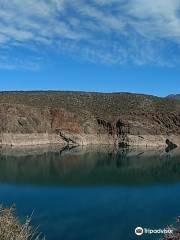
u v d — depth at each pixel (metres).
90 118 169.25
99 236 36.25
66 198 53.00
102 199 52.97
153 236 35.94
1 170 78.25
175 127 171.00
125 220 41.84
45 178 70.00
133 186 63.59
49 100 191.00
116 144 161.50
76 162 96.31
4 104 154.50
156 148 151.50
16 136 145.12
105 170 83.06
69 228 38.91
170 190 60.09
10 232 11.48
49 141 152.88
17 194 54.97
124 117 170.25
